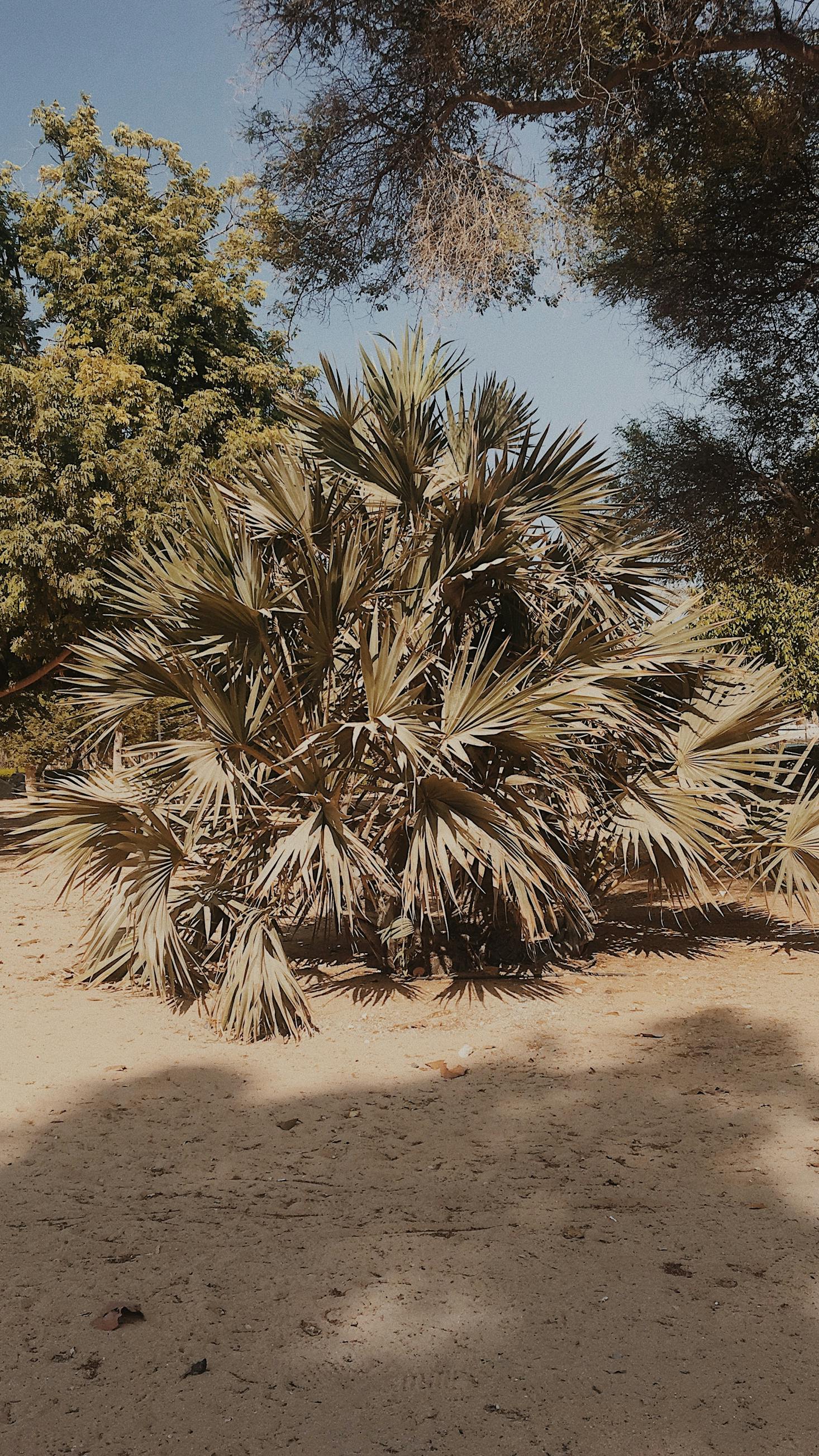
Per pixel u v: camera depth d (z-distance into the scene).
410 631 6.16
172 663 6.23
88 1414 2.49
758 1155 3.96
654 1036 5.54
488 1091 4.79
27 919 10.16
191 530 6.68
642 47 9.17
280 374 20.06
